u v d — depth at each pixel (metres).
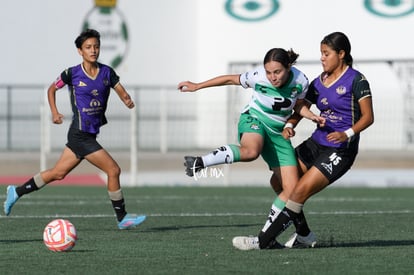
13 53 118.31
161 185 76.00
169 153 113.56
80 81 37.72
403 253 30.73
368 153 110.50
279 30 123.38
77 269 26.80
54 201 56.62
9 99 115.00
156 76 123.31
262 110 31.30
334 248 32.22
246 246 31.27
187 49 125.25
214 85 32.16
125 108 117.56
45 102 112.25
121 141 117.31
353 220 44.88
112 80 38.09
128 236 36.56
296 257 29.45
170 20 124.25
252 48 124.06
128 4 122.19
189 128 119.81
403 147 111.06
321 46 30.27
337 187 73.31
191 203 56.19
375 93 118.31
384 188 71.81
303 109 31.06
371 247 32.59
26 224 41.66
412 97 113.12
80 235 36.94
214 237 36.25
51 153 111.69
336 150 30.30
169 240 35.00
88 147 38.34
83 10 120.81
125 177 88.62
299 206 30.69
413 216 47.16
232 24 124.38
